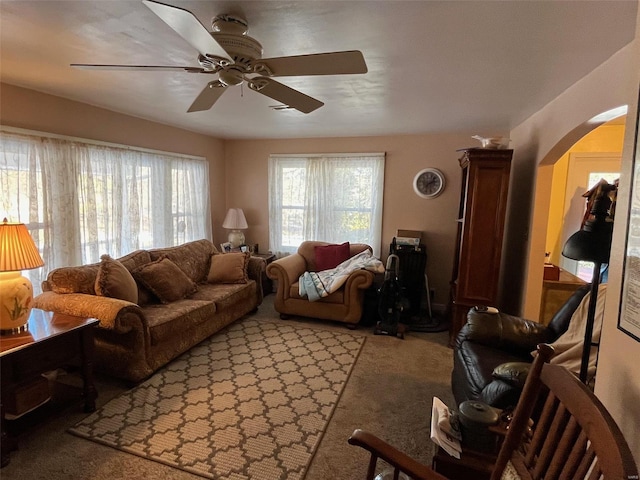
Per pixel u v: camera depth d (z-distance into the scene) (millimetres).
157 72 2350
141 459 1882
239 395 2504
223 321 3584
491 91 2574
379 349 3340
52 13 1576
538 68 2084
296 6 1450
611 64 1891
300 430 2145
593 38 1682
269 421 2223
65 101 3084
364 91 2648
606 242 1545
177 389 2562
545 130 2877
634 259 1048
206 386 2613
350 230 4844
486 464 1306
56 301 2514
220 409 2334
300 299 3992
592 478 816
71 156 3129
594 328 1928
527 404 1136
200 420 2215
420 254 4219
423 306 4633
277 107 3223
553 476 946
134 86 2707
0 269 1903
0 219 2680
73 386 2379
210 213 5000
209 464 1858
